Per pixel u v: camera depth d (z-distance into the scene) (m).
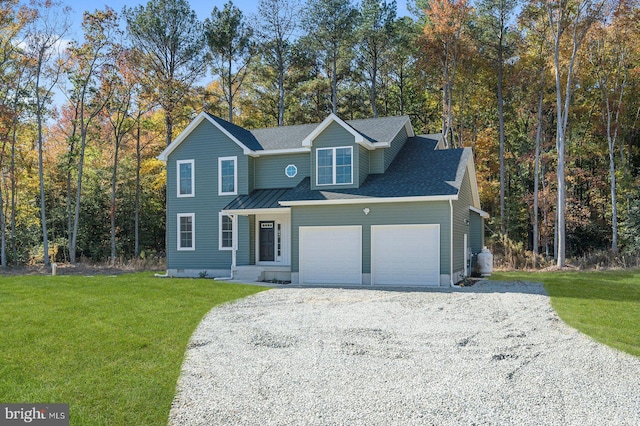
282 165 22.88
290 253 21.56
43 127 33.81
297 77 41.22
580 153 35.00
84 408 6.42
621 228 32.94
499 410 6.28
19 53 27.80
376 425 5.89
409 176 19.80
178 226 23.64
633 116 33.94
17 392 6.86
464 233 21.02
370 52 39.19
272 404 6.49
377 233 18.47
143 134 36.72
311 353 8.59
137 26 33.25
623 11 26.66
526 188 39.72
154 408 6.42
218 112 38.19
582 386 7.07
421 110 43.91
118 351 8.55
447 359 8.25
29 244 32.31
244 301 13.41
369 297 14.39
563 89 32.69
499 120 36.25
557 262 27.81
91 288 14.71
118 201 36.78
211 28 35.47
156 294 13.91
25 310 11.30
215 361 8.16
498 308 12.53
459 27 32.19
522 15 28.67
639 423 5.93
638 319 11.13
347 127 19.77
